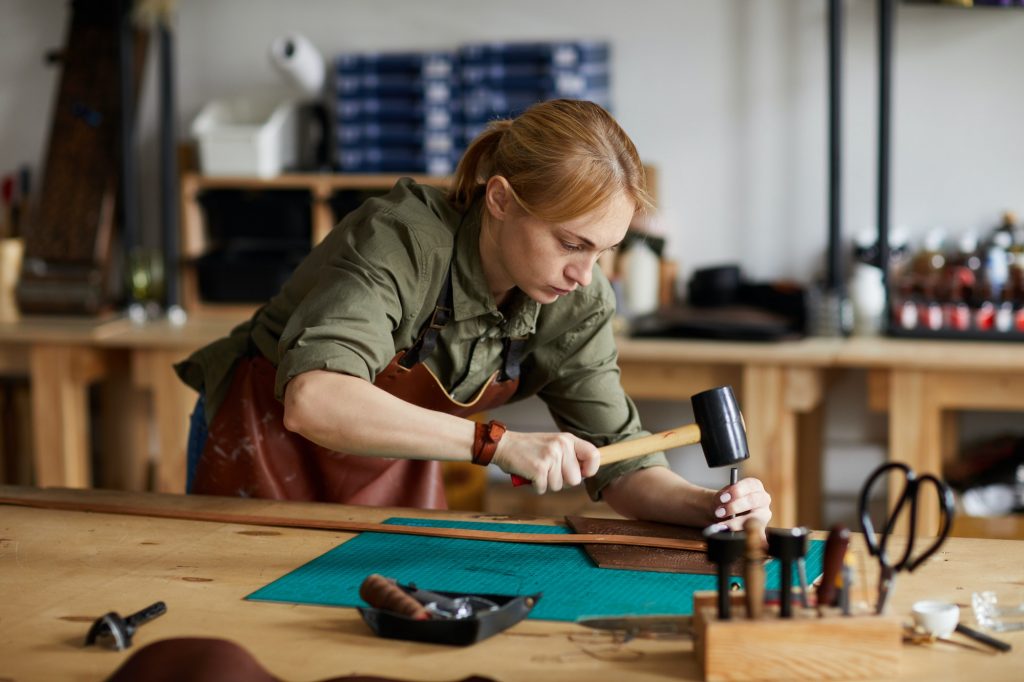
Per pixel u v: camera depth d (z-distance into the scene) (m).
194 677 1.26
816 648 1.35
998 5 4.00
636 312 4.27
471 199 2.00
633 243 4.29
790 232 4.45
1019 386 3.66
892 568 1.43
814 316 4.05
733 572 1.71
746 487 1.92
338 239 2.02
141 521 1.98
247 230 4.57
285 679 1.36
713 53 4.43
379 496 2.34
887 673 1.36
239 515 1.99
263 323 2.26
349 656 1.42
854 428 4.47
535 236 1.82
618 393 2.17
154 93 4.87
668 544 1.84
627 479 2.06
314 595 1.62
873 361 3.68
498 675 1.37
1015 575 1.70
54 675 1.38
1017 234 4.15
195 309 4.62
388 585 1.51
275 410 2.28
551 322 2.11
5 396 4.76
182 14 4.80
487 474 4.39
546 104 1.86
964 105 4.29
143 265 4.52
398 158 4.52
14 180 4.86
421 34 4.66
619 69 4.52
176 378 4.15
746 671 1.35
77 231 4.52
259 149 4.45
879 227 4.01
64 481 4.27
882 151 4.00
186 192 4.57
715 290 4.28
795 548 1.37
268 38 4.77
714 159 4.47
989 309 3.93
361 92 4.51
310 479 2.31
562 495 4.37
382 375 2.07
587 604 1.58
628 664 1.40
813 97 4.36
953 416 4.34
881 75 3.99
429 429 1.77
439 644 1.45
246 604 1.59
